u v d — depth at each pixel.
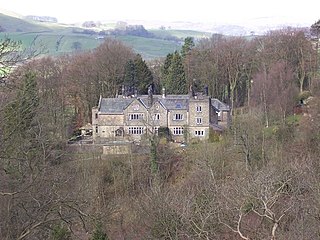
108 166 49.91
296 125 56.81
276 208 26.91
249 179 32.03
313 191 28.00
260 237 25.67
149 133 63.12
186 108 68.12
